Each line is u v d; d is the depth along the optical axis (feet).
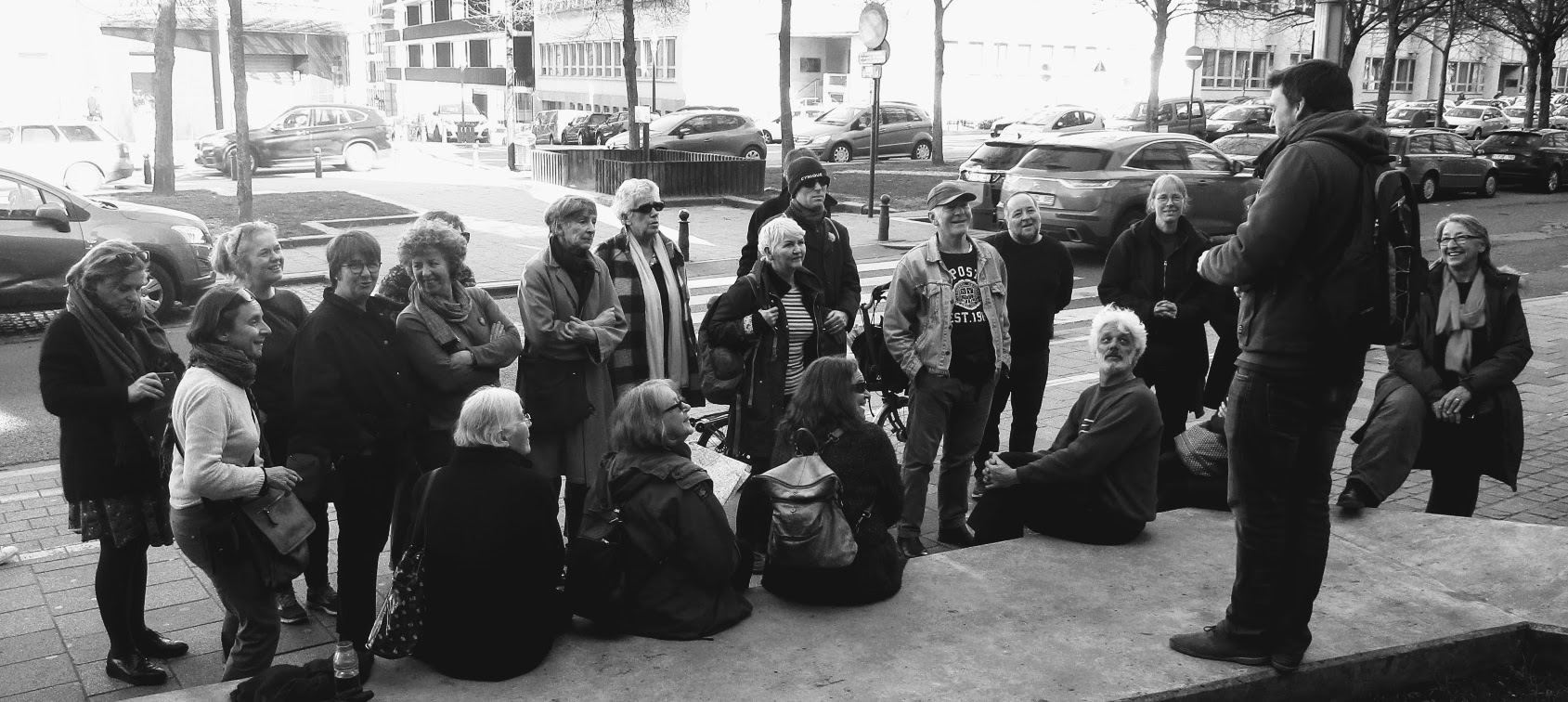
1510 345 18.02
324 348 14.35
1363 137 11.05
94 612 17.04
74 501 14.12
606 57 173.06
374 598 14.28
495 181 87.40
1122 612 14.83
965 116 166.20
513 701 12.41
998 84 168.86
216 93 125.59
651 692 12.67
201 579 18.26
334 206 65.62
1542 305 43.60
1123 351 17.16
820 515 14.57
